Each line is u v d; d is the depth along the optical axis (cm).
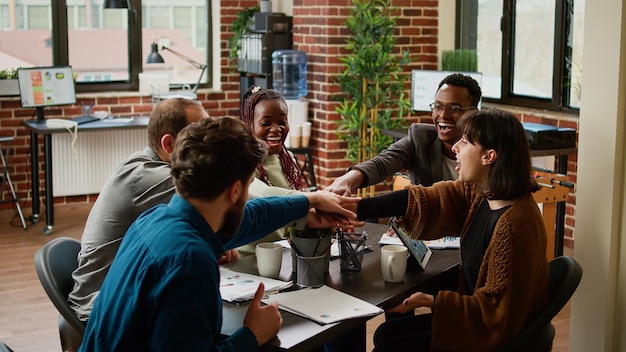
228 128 204
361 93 677
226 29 785
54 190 725
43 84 683
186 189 203
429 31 729
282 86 721
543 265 255
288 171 339
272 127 318
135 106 752
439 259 293
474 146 254
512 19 676
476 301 247
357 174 324
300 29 725
